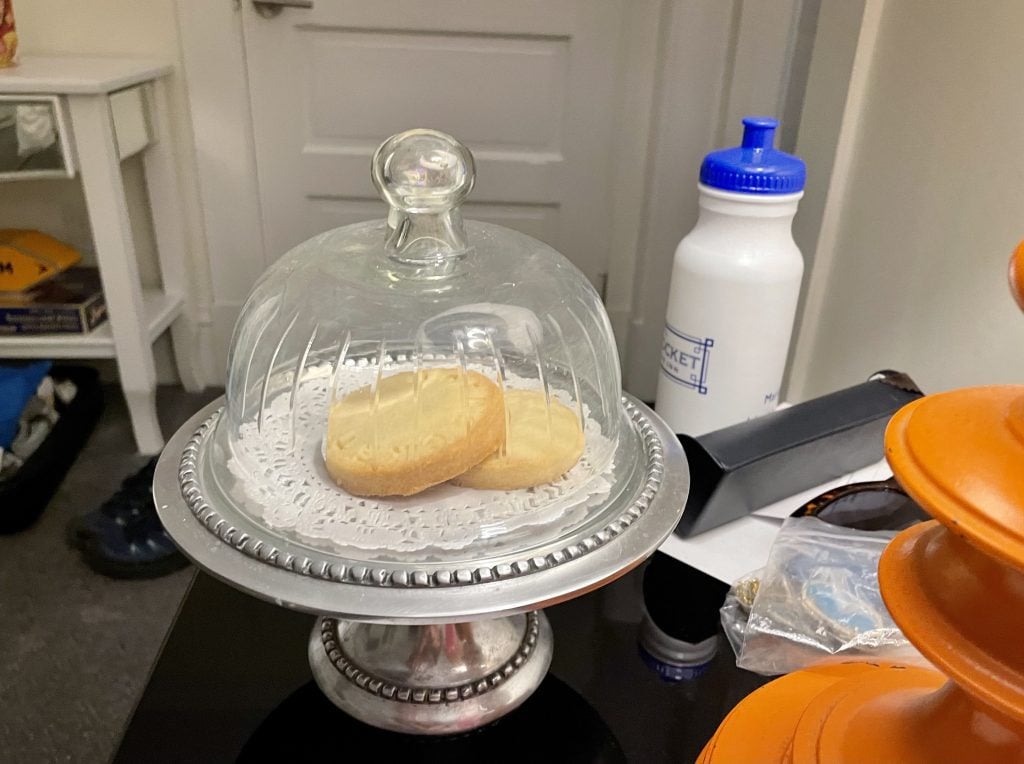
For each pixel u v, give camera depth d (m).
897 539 0.30
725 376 0.76
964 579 0.25
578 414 0.53
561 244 1.56
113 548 1.13
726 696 0.51
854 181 0.93
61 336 1.33
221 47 1.37
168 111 1.43
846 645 0.49
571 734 0.48
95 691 0.94
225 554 0.41
